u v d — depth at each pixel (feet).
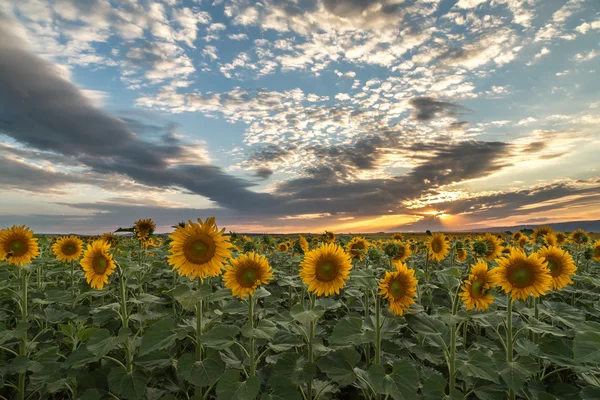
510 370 14.60
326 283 16.98
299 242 38.27
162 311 23.09
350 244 30.35
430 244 33.06
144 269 27.07
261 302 26.61
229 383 13.61
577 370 15.39
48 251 35.63
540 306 19.93
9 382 18.30
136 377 14.99
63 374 17.76
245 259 16.22
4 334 17.16
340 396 19.62
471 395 18.06
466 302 16.37
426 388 14.26
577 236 43.91
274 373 15.96
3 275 28.50
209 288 15.70
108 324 22.11
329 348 16.53
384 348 18.21
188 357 14.92
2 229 21.58
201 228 16.48
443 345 15.60
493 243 33.17
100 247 18.37
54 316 20.84
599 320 24.84
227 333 15.21
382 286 16.19
